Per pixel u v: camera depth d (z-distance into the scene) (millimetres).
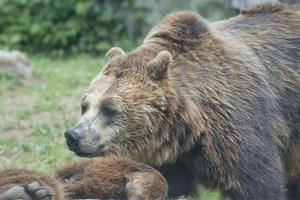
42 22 30219
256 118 11562
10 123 19250
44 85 23656
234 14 21656
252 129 11469
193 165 11609
